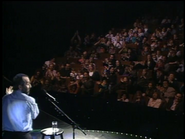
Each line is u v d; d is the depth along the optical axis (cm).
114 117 692
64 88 975
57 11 1330
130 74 899
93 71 976
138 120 661
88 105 808
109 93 884
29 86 360
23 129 340
